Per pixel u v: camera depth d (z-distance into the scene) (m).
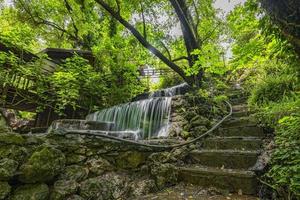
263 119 3.22
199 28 7.45
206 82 5.44
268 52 2.50
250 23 2.73
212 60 4.37
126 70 8.74
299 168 1.78
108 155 2.47
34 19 10.70
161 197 2.18
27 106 7.82
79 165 2.23
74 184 2.05
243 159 2.49
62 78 7.00
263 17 1.98
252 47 2.49
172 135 4.04
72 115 7.68
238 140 2.93
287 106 2.65
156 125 4.74
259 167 2.24
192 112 4.05
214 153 2.74
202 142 3.31
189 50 6.38
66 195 1.96
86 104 7.82
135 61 8.98
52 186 1.96
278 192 1.89
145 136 4.87
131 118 5.52
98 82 7.94
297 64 2.04
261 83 4.00
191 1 7.30
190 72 4.89
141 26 7.98
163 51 8.36
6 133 1.87
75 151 2.26
